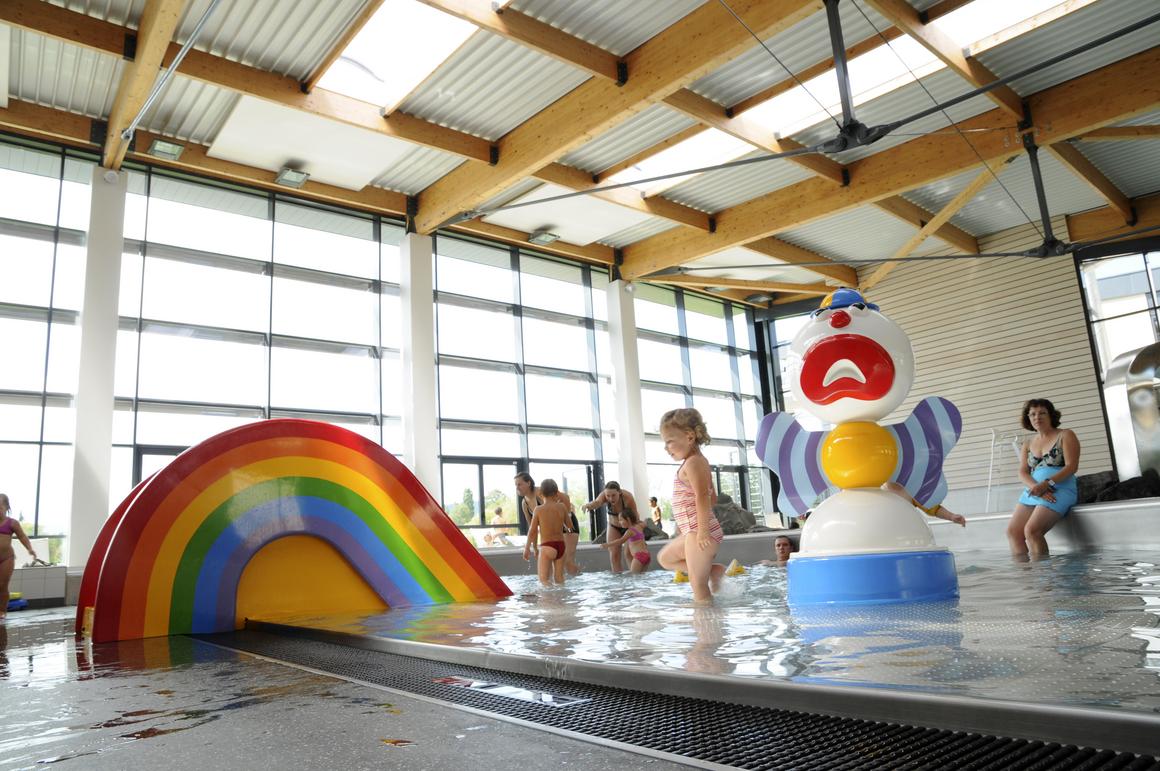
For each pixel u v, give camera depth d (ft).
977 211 47.09
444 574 15.71
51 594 27.61
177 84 30.91
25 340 31.53
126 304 34.17
